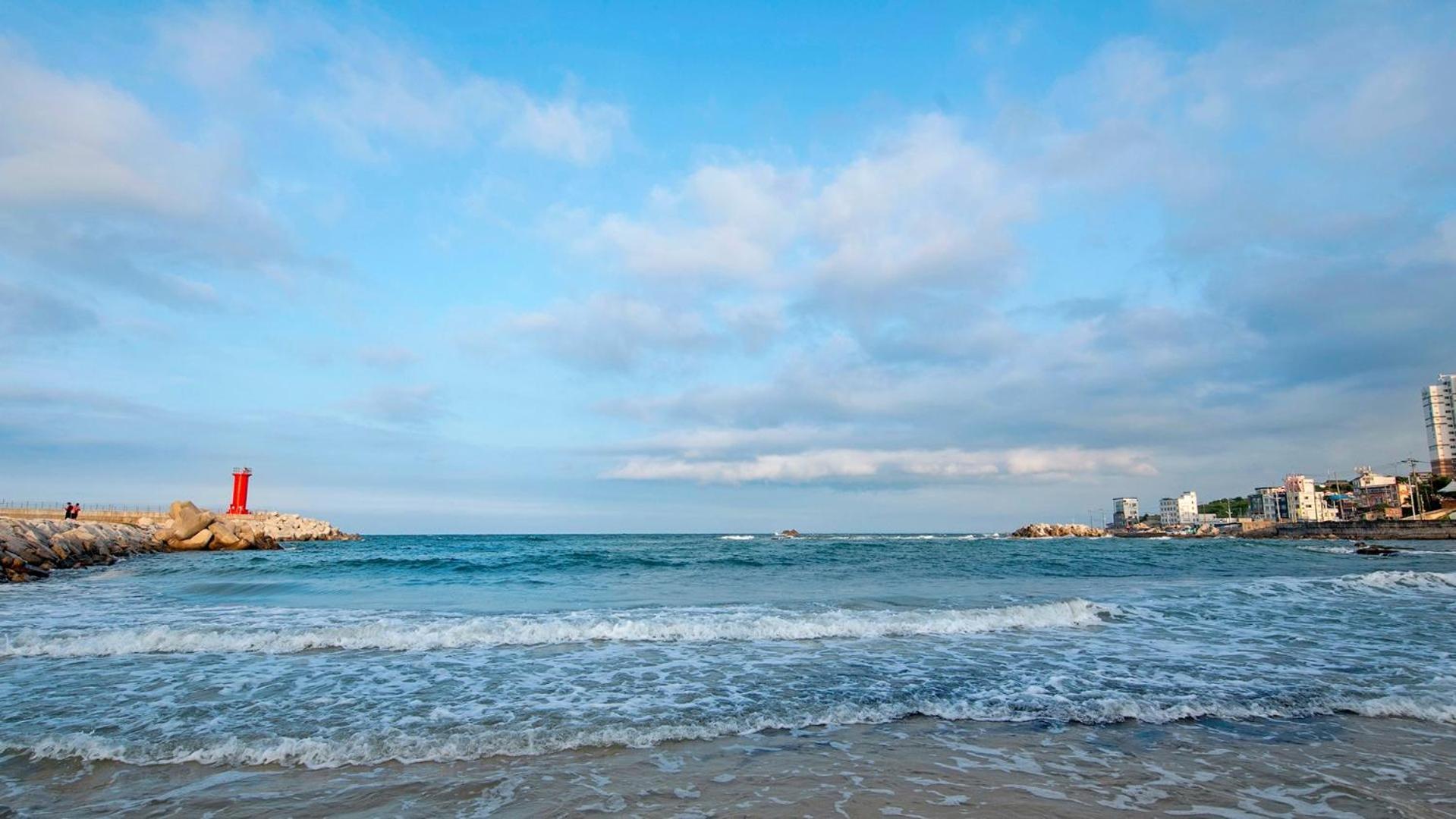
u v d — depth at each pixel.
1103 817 5.33
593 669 10.27
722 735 7.38
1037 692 9.05
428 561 34.44
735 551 51.72
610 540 116.88
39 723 7.68
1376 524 97.56
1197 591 19.67
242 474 86.69
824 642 12.32
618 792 5.81
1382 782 6.08
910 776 6.20
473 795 5.76
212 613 15.68
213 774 6.27
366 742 7.01
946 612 14.46
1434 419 168.50
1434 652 11.53
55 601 18.62
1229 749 6.96
